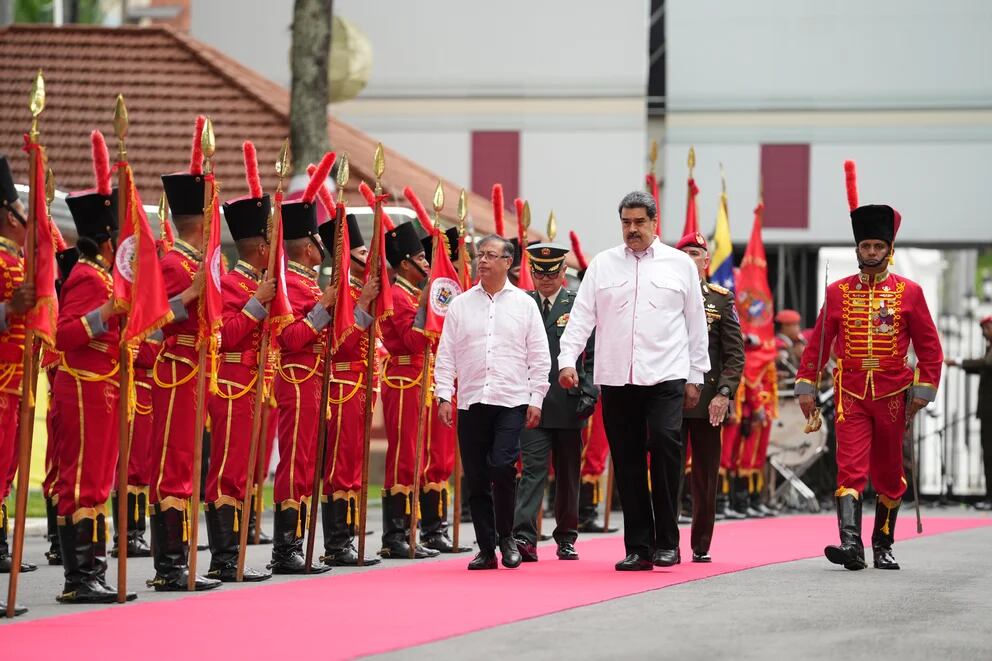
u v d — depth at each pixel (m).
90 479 12.84
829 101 50.62
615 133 51.69
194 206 13.71
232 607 12.45
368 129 52.41
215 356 13.84
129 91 34.34
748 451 26.08
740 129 51.03
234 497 14.59
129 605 12.58
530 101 51.97
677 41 51.22
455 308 16.19
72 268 14.01
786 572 15.52
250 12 52.91
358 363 16.70
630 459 15.63
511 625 11.44
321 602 12.80
